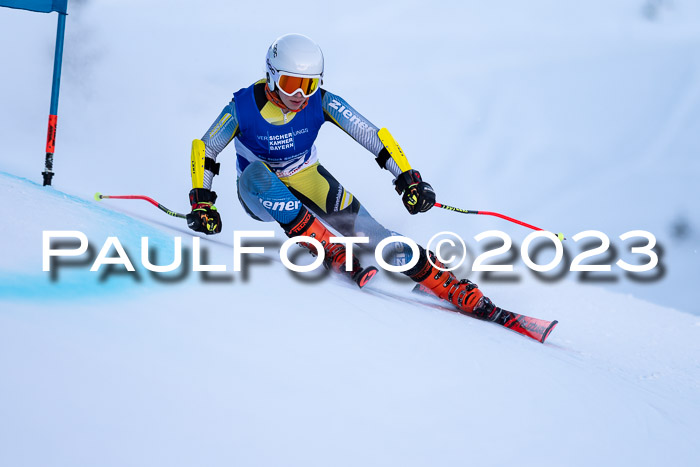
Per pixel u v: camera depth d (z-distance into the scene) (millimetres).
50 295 5781
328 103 11336
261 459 4441
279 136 11359
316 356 6082
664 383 9883
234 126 11258
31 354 4688
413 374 6312
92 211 9102
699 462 6402
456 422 5629
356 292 8875
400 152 11000
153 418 4480
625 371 10070
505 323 10453
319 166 12078
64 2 12180
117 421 4348
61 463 3904
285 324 6590
